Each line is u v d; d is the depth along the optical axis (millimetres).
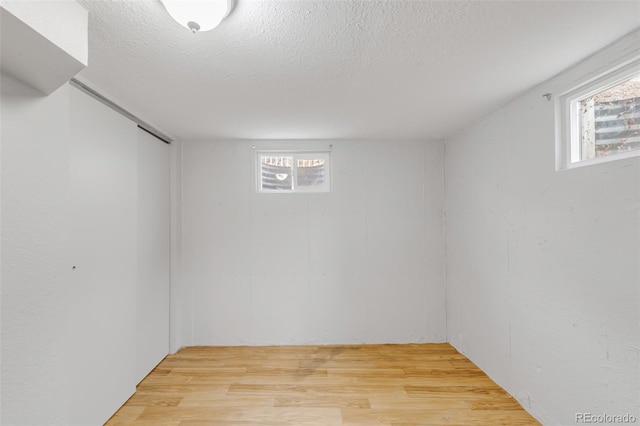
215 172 3311
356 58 1622
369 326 3334
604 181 1535
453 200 3186
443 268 3373
